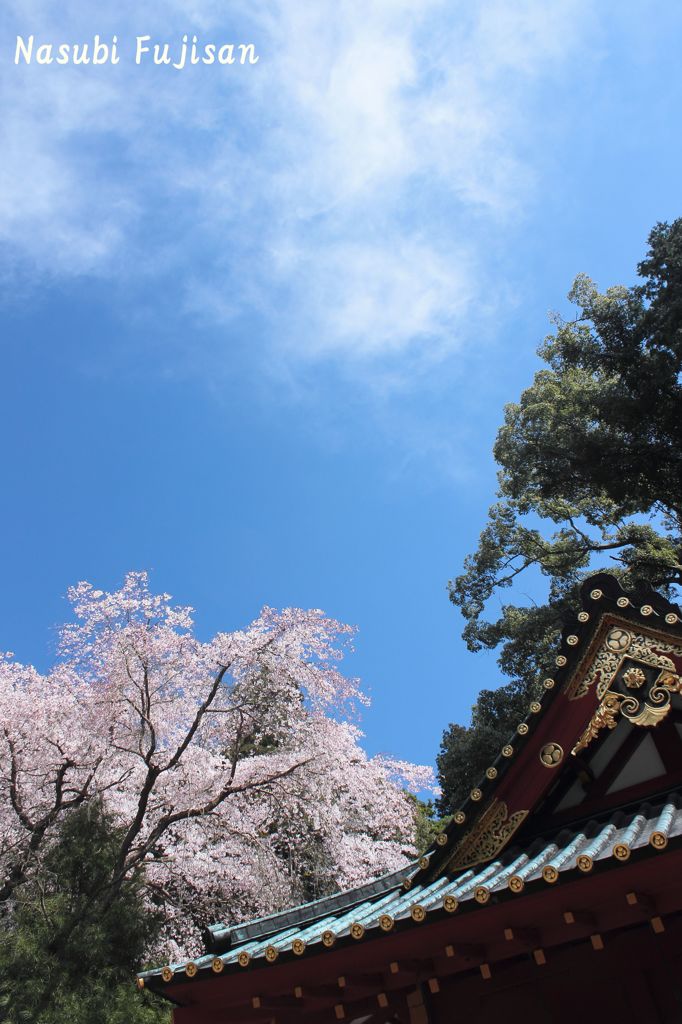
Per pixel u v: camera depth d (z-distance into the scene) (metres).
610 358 20.66
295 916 5.33
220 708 17.22
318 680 17.50
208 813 16.67
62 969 10.68
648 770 4.83
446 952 4.02
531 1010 4.39
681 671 4.69
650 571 22.61
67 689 17.30
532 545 25.98
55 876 12.79
